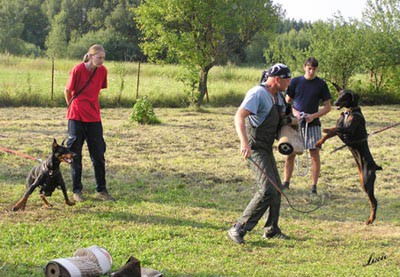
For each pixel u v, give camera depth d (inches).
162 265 219.5
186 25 826.2
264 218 293.3
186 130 626.8
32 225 269.4
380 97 1041.5
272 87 255.8
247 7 820.6
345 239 279.3
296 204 351.6
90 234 260.2
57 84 1009.5
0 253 223.8
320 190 388.8
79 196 324.2
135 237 260.1
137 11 840.3
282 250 254.4
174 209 317.4
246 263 230.7
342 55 979.3
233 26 815.7
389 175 439.5
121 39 2486.5
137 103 666.2
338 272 223.6
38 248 233.8
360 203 359.9
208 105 916.6
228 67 1341.0
